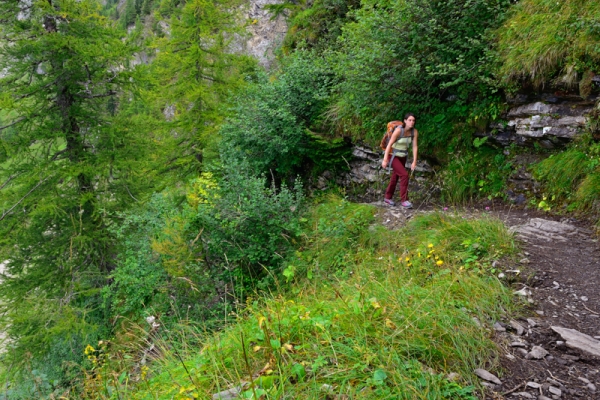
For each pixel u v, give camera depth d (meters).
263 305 4.15
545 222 5.35
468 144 7.32
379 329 2.60
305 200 9.53
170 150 13.31
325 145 9.70
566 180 5.79
